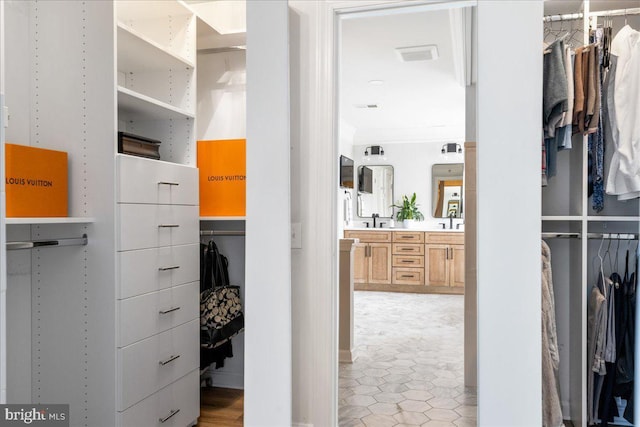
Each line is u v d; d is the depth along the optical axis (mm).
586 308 2016
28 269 1884
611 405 2059
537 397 1005
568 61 1943
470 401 2311
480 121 1016
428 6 1660
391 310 4633
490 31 1014
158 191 2012
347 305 3006
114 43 1807
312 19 1804
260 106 1161
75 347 1844
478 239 1019
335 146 1809
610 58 2008
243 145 2387
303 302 1824
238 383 2736
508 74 1009
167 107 2121
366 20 2941
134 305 1868
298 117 1826
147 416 1936
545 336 1968
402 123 6062
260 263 1157
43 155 1709
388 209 6504
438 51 3428
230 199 2404
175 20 2344
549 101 1929
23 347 1861
